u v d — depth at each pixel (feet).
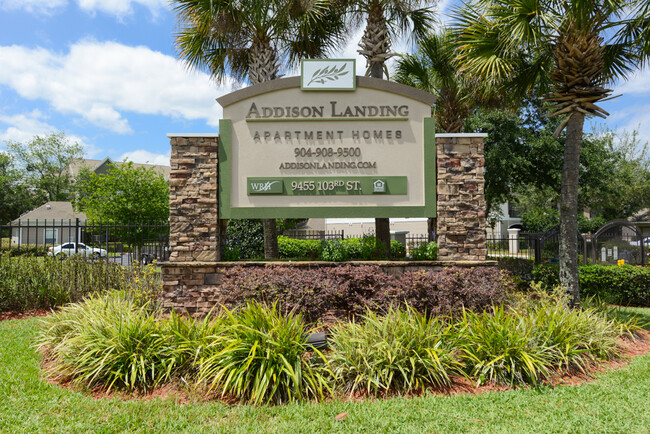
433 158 24.48
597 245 40.57
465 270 21.06
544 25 24.17
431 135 24.58
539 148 60.54
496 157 59.11
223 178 24.47
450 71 40.19
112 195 65.41
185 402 13.33
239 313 17.38
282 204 24.54
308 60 24.82
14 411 12.57
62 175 167.63
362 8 37.58
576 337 17.22
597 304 25.14
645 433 11.11
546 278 32.78
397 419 11.87
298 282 19.01
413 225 84.94
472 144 24.36
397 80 45.78
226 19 32.73
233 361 13.71
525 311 19.43
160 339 15.35
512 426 11.52
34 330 22.25
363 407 12.60
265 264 23.59
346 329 16.48
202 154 24.41
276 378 13.20
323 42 39.99
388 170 24.62
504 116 58.08
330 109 24.73
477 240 24.06
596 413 12.38
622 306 31.86
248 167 24.63
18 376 15.39
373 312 17.80
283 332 14.15
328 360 14.74
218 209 24.48
